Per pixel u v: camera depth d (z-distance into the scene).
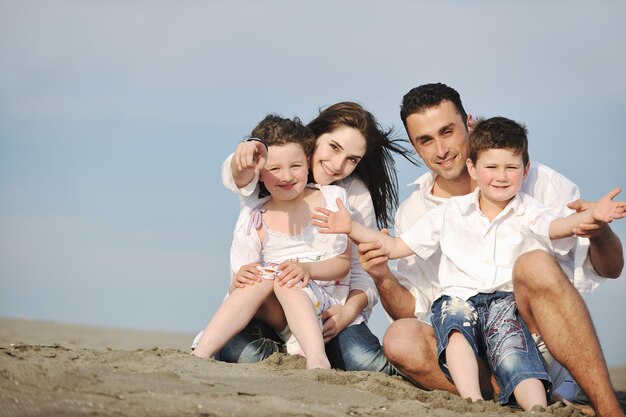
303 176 4.36
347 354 4.23
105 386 2.80
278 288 4.10
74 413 2.50
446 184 4.62
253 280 4.12
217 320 4.06
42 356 3.43
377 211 4.98
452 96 4.53
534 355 3.54
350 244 4.46
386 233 4.20
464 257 3.95
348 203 4.59
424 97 4.48
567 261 3.89
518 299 3.54
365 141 4.58
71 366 3.02
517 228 3.90
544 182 4.28
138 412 2.56
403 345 3.75
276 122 4.37
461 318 3.69
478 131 3.93
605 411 3.23
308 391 3.16
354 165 4.61
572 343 3.29
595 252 3.69
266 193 4.54
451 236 4.02
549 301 3.33
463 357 3.58
